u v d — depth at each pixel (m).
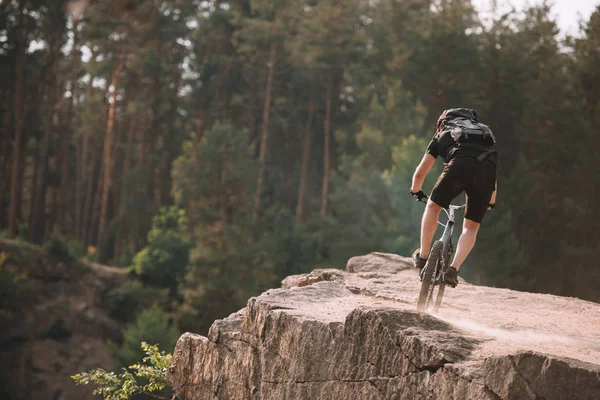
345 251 39.66
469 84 44.75
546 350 4.35
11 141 61.44
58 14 57.78
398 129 43.88
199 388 6.86
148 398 27.58
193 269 39.31
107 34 52.75
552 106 39.25
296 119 64.50
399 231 35.59
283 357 5.54
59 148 64.62
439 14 48.47
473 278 31.94
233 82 67.56
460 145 5.47
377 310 4.64
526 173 38.62
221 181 43.62
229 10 63.97
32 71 60.66
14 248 43.12
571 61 41.19
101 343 41.09
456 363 3.98
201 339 6.99
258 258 39.72
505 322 5.77
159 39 61.00
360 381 4.66
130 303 42.75
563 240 36.53
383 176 37.06
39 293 41.81
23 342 39.31
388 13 60.00
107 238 57.47
